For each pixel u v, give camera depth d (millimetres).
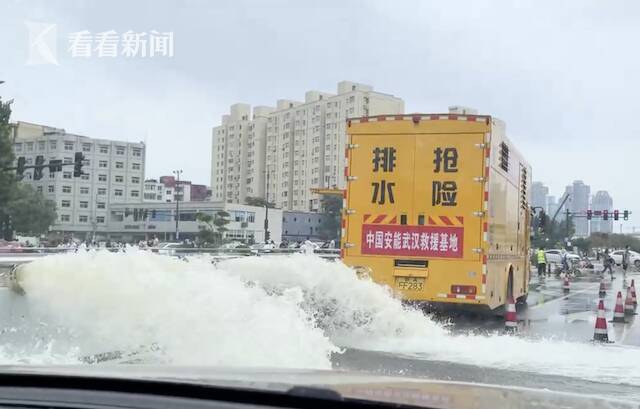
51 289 7328
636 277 37656
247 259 9609
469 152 10750
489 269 10906
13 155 54438
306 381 2311
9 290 7340
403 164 11070
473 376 7617
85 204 125125
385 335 9773
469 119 10773
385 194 11148
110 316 7262
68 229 122250
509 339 9969
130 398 1962
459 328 11367
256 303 7824
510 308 11242
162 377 2170
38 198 92375
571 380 7512
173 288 7492
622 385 7262
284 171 124125
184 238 108750
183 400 1938
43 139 123938
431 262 10852
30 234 88125
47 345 7164
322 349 7910
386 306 9953
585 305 17469
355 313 9797
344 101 111188
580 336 11188
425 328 10039
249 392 1974
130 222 117812
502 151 11820
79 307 7273
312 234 113000
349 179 11352
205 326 7297
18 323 7207
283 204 123875
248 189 131875
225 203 102875
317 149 116500
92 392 2025
